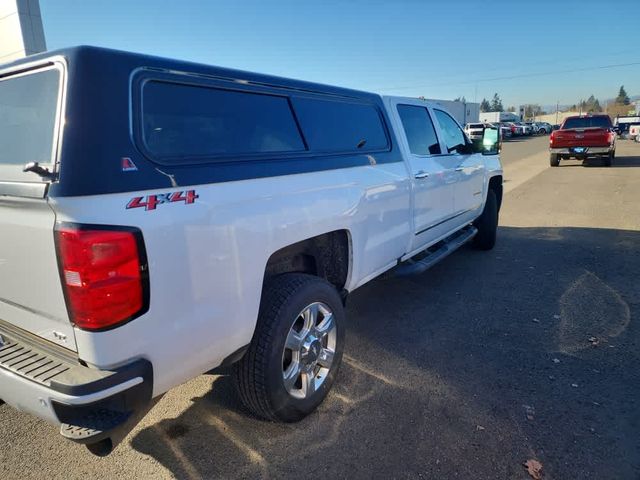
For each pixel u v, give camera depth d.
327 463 2.63
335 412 3.07
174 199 2.09
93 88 1.92
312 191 2.92
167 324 2.09
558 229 8.30
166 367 2.14
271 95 2.89
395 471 2.55
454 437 2.81
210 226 2.23
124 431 2.04
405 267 4.45
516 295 5.12
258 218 2.49
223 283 2.32
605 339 4.03
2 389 2.13
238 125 2.61
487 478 2.49
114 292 1.88
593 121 18.62
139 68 2.11
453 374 3.52
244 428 2.94
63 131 1.85
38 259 1.96
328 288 3.04
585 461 2.60
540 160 22.91
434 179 4.70
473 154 6.08
